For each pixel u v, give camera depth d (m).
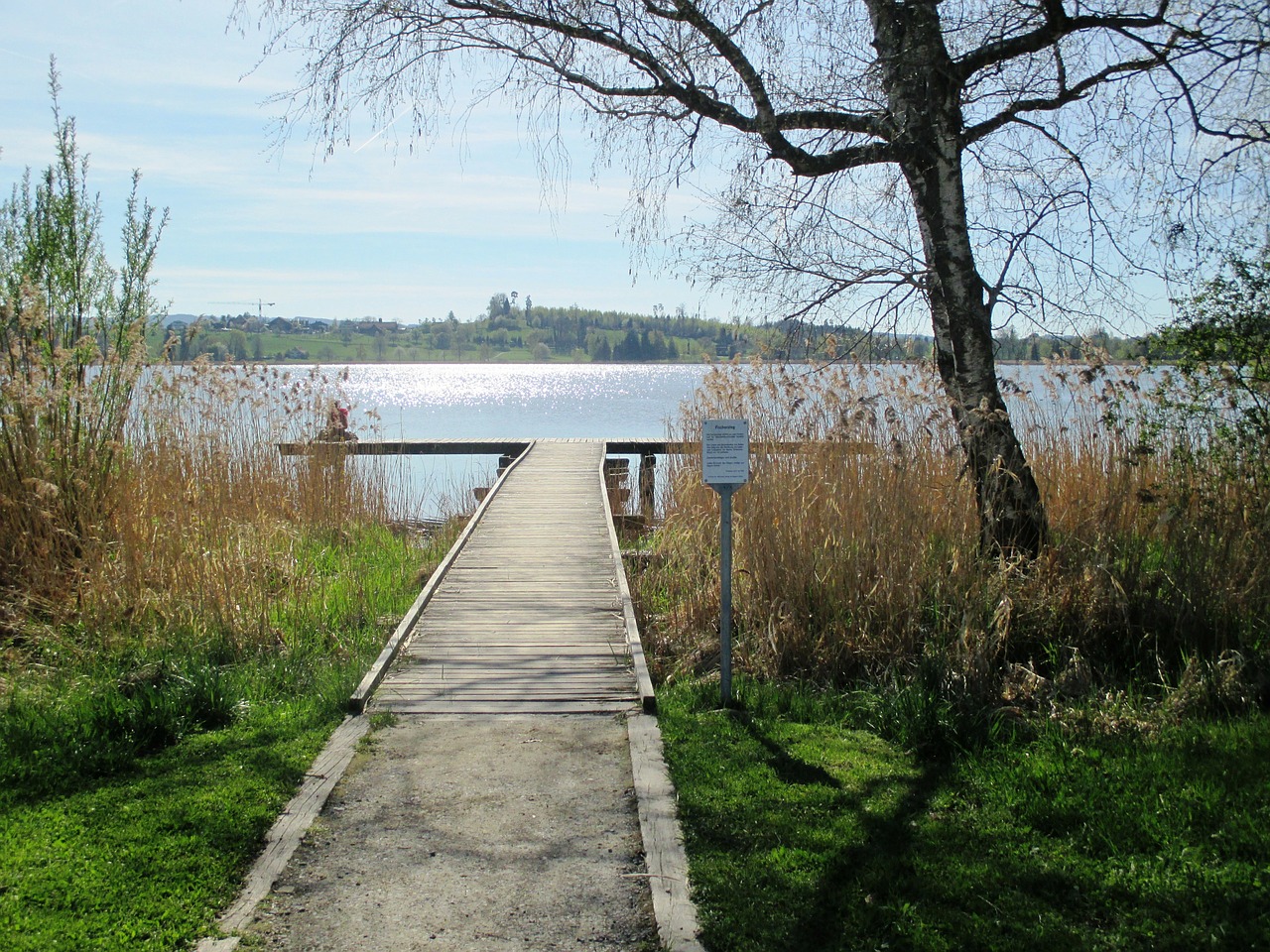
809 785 4.78
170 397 9.47
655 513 11.03
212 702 5.58
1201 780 4.64
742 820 4.37
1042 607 6.59
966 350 7.07
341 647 7.05
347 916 3.60
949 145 6.88
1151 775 4.73
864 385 8.39
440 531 12.00
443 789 4.71
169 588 7.25
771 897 3.73
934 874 3.92
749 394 8.94
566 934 3.51
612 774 4.92
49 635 6.75
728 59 6.66
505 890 3.81
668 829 4.28
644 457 16.02
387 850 4.11
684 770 4.94
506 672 6.41
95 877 3.78
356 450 12.60
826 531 7.13
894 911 3.64
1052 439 8.96
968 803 4.59
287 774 4.79
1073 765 4.89
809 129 6.97
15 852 3.95
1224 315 7.36
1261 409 7.31
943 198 6.95
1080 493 7.95
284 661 6.62
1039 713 5.72
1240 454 7.39
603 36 6.74
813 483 7.51
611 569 9.04
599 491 12.89
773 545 7.20
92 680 6.02
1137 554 6.89
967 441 7.21
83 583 7.12
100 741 4.98
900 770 5.03
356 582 8.74
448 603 7.97
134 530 7.59
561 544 9.99
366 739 5.32
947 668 6.08
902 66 6.65
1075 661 6.10
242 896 3.72
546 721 5.64
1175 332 7.63
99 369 8.05
